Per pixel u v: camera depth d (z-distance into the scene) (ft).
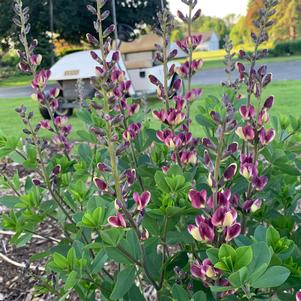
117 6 56.49
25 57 6.06
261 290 5.43
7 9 63.00
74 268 4.65
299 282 4.45
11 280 10.11
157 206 5.05
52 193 5.85
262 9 5.38
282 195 5.97
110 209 4.65
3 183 6.67
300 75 48.88
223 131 3.85
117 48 5.99
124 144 4.33
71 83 29.12
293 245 4.33
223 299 4.34
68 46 66.18
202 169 6.08
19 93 59.26
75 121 27.43
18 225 5.93
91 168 6.66
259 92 4.65
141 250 4.37
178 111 5.07
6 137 6.22
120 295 4.31
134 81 31.30
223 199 3.78
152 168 5.78
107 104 4.47
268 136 4.56
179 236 4.96
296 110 26.30
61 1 59.62
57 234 11.83
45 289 6.32
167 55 5.44
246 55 5.40
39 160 5.85
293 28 96.63
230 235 3.68
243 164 4.42
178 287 4.36
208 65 81.20
